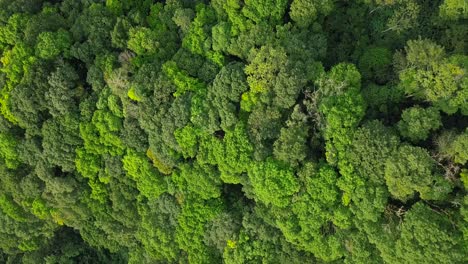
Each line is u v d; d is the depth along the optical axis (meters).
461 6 32.69
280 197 33.25
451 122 32.56
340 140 31.89
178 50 37.00
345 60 36.19
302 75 32.84
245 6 35.06
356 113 31.97
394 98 33.19
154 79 35.53
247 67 33.50
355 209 31.88
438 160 30.58
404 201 31.03
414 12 34.38
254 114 33.69
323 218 32.78
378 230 31.44
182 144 35.31
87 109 37.34
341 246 32.81
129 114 36.09
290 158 32.81
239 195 37.44
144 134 36.59
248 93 33.94
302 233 33.28
